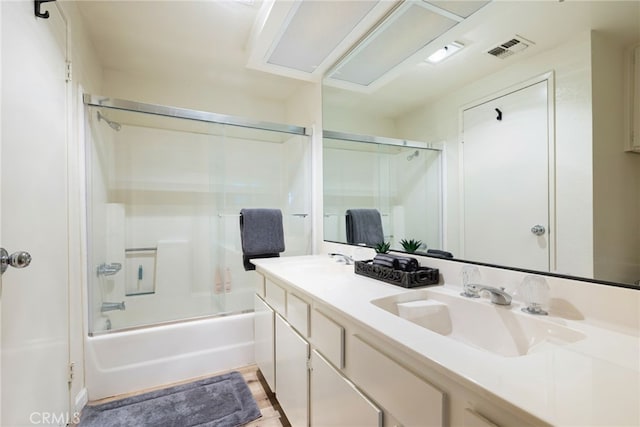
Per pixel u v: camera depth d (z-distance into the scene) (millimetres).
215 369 1993
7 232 922
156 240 2590
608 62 751
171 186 2650
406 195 1473
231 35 1966
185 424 1474
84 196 1703
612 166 738
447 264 1190
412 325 750
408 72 1455
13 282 946
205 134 2684
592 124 782
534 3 930
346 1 1408
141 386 1789
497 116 1043
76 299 1567
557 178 863
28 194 1056
